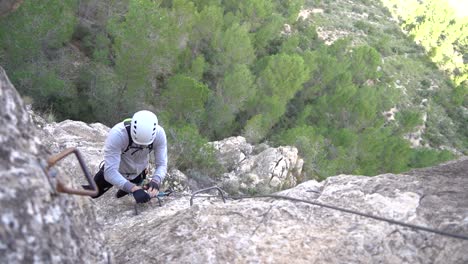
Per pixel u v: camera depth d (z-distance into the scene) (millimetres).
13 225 1599
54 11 13234
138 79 15500
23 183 1722
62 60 15727
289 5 37031
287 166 14750
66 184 2078
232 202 3508
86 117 16172
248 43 22094
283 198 3303
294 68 21078
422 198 3113
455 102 44562
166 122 14516
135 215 4570
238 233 2922
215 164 12969
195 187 10188
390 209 3031
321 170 16938
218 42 22359
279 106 20562
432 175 3453
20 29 12641
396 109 38031
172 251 2783
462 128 42969
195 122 17734
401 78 43812
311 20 44594
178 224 3051
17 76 12883
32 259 1606
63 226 1852
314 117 24609
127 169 3824
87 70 16172
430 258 2611
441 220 2836
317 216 3111
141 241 2969
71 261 1798
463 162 3709
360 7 54031
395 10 59250
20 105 1979
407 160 22578
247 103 20719
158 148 3814
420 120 31078
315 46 36906
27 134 1936
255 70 23516
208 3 25125
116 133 3561
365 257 2691
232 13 26594
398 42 50875
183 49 19844
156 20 15086
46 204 1791
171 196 5242
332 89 27062
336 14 49312
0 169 1672
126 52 15195
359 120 23828
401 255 2666
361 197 3244
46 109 13961
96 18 19484
